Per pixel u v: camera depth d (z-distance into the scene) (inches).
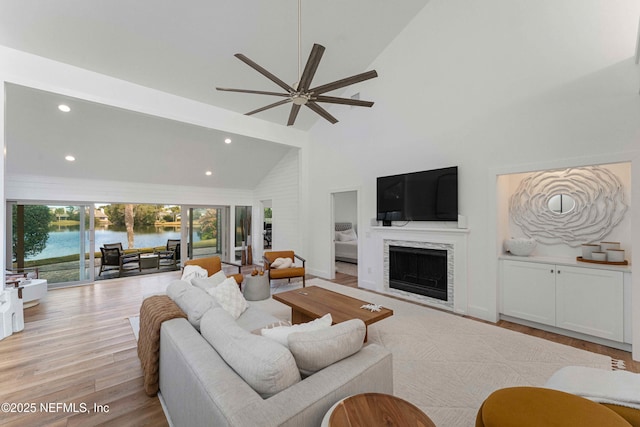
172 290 97.2
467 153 147.2
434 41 161.2
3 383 85.4
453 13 152.7
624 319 103.3
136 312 150.1
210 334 62.7
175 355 62.1
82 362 97.7
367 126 201.0
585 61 111.8
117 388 82.7
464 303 146.5
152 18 124.4
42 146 179.3
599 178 122.6
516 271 131.3
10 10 109.1
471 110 145.7
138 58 142.3
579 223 127.3
